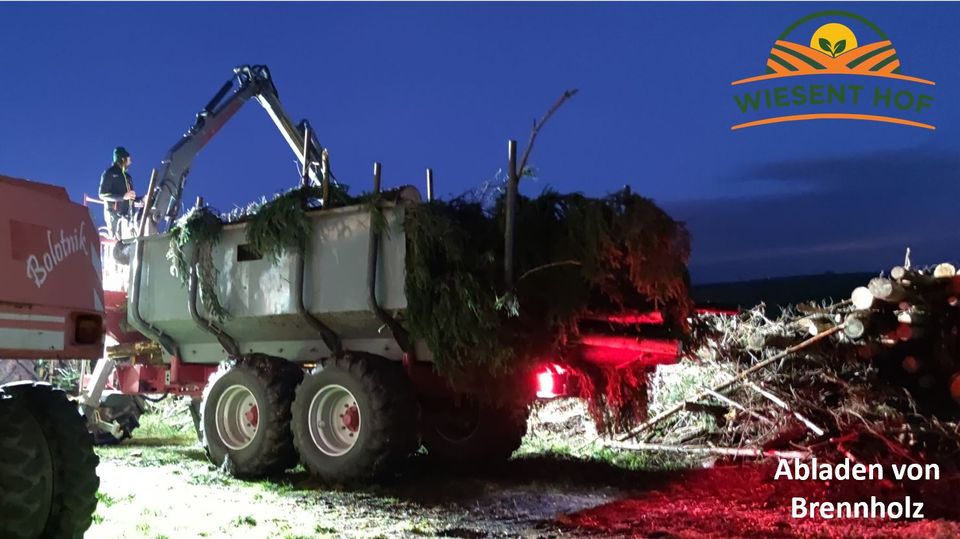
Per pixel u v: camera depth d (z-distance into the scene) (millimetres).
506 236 7238
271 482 7957
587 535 5836
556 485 7664
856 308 9445
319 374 7730
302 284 7977
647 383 8570
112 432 10492
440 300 7188
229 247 8531
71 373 11742
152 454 9703
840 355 9445
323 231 7922
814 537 5691
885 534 5730
